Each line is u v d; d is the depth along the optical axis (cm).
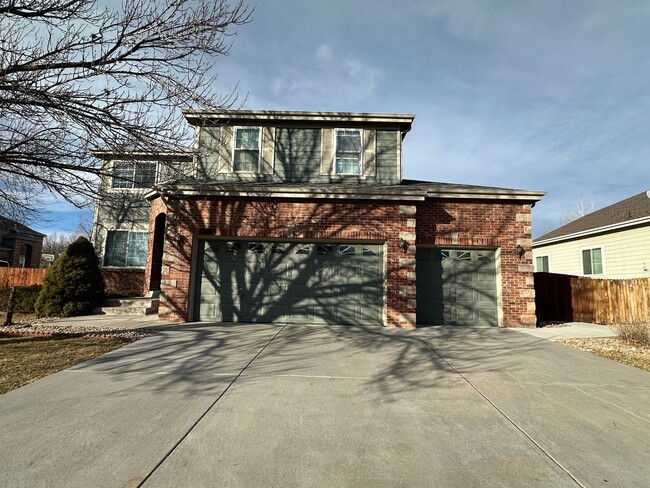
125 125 724
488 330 1016
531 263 1097
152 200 1431
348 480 303
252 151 1248
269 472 312
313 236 1059
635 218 1490
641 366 667
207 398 471
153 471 309
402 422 415
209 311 1063
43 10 642
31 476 298
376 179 1230
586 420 430
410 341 836
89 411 426
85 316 1159
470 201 1114
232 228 1064
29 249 2747
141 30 684
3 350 698
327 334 895
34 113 689
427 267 1114
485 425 411
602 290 1236
